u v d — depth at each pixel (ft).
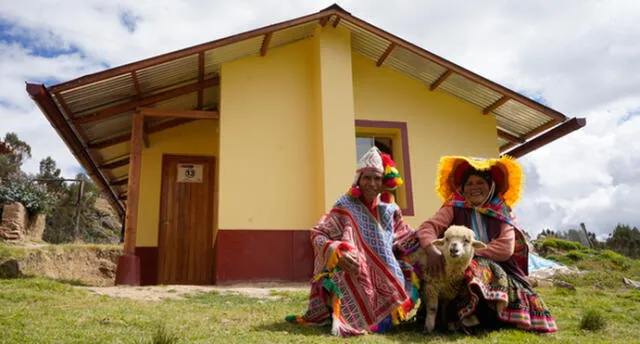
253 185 37.50
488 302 14.85
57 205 124.98
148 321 15.90
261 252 36.19
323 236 15.70
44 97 31.24
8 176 110.01
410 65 42.09
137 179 35.60
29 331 13.55
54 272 47.62
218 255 35.42
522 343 13.44
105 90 34.91
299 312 19.40
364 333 14.49
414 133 42.32
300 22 37.55
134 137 36.65
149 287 28.66
